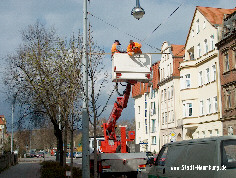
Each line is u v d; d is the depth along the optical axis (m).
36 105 24.86
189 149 8.95
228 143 7.85
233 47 37.16
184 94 46.91
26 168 32.19
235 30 36.44
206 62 43.62
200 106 45.16
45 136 53.31
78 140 82.06
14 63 24.16
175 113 54.12
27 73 22.80
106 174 20.19
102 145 21.36
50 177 19.33
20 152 75.25
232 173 7.49
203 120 43.94
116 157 20.06
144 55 14.41
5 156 32.62
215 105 41.31
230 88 37.44
